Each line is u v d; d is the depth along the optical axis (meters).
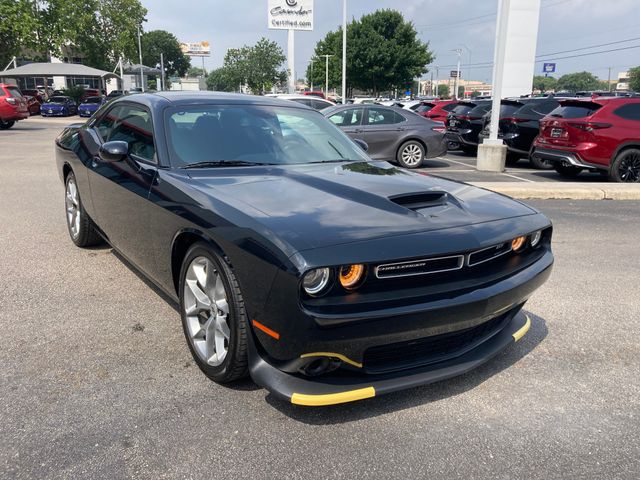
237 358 2.62
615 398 2.87
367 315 2.27
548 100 13.18
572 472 2.28
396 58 52.97
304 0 34.69
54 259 4.92
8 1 31.22
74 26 53.75
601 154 9.95
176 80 83.62
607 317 3.97
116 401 2.70
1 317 3.65
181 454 2.32
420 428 2.56
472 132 15.65
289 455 2.34
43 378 2.90
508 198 3.31
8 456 2.27
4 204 7.25
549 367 3.20
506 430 2.56
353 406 2.73
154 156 3.49
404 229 2.50
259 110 4.02
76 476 2.17
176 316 3.73
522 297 2.81
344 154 3.97
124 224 3.78
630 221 7.16
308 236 2.33
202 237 2.74
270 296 2.32
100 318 3.67
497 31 12.05
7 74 39.69
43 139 17.72
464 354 2.79
